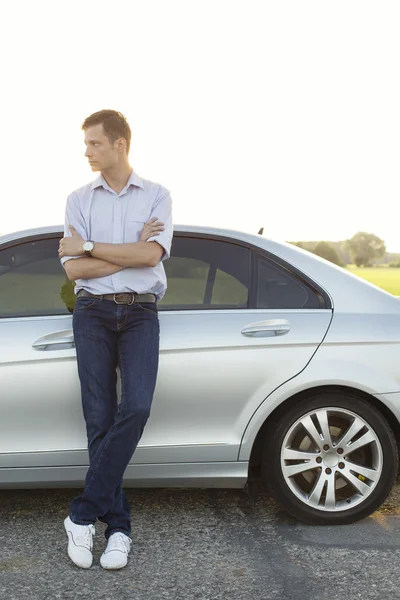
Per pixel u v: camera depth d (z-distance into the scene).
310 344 3.51
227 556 3.24
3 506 3.89
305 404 3.54
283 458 3.56
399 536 3.46
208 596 2.85
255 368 3.47
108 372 3.21
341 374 3.49
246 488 4.17
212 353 3.45
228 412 3.48
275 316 3.54
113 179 3.26
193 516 3.75
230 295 3.56
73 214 3.26
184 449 3.47
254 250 3.63
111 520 3.22
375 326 3.57
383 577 3.01
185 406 3.45
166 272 3.55
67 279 3.52
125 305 3.18
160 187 3.31
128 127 3.24
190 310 3.52
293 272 3.62
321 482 3.57
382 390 3.52
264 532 3.53
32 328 3.42
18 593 2.88
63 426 3.43
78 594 2.87
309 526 3.60
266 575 3.04
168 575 3.05
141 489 4.17
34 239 3.57
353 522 3.63
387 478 3.58
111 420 3.21
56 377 3.40
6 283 3.50
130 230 3.24
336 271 3.69
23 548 3.34
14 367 3.38
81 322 3.21
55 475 3.47
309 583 2.96
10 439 3.41
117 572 3.08
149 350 3.18
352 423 3.57
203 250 3.61
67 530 3.15
